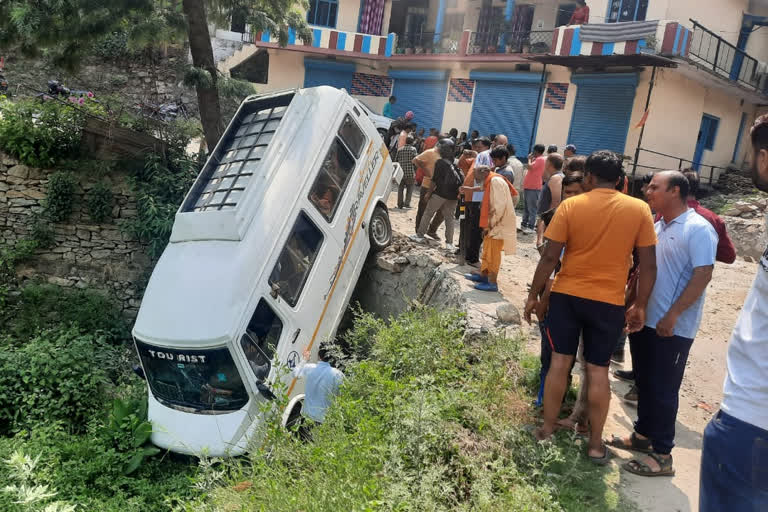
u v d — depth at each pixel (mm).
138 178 13469
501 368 5395
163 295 7312
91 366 9766
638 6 17984
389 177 10289
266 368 6988
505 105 21953
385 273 9961
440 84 24047
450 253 9992
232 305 6883
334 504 3188
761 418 1725
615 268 4035
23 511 3588
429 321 6441
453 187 9945
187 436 6879
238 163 8516
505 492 3725
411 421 4020
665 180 4309
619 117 18641
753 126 1822
